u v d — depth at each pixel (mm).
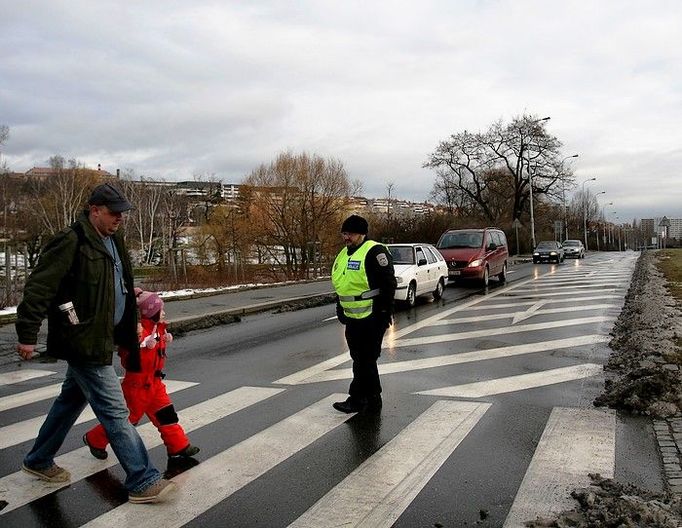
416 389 6488
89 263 3662
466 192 52281
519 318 11938
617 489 3785
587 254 62531
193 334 10875
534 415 5457
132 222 62031
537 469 4184
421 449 4617
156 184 71938
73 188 60219
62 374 7621
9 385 7039
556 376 6984
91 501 3795
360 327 5645
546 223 71750
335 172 33781
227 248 27672
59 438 4074
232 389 6617
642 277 21172
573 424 5172
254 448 4699
